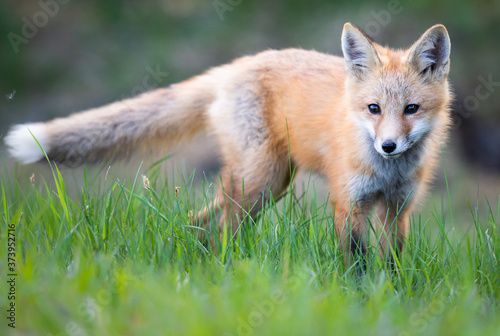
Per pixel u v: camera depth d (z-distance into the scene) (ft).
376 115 25.46
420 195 28.17
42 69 70.95
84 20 76.02
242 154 30.04
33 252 20.25
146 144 32.71
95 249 22.24
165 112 31.83
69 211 23.76
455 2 72.33
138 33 74.79
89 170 33.24
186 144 33.58
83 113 31.81
